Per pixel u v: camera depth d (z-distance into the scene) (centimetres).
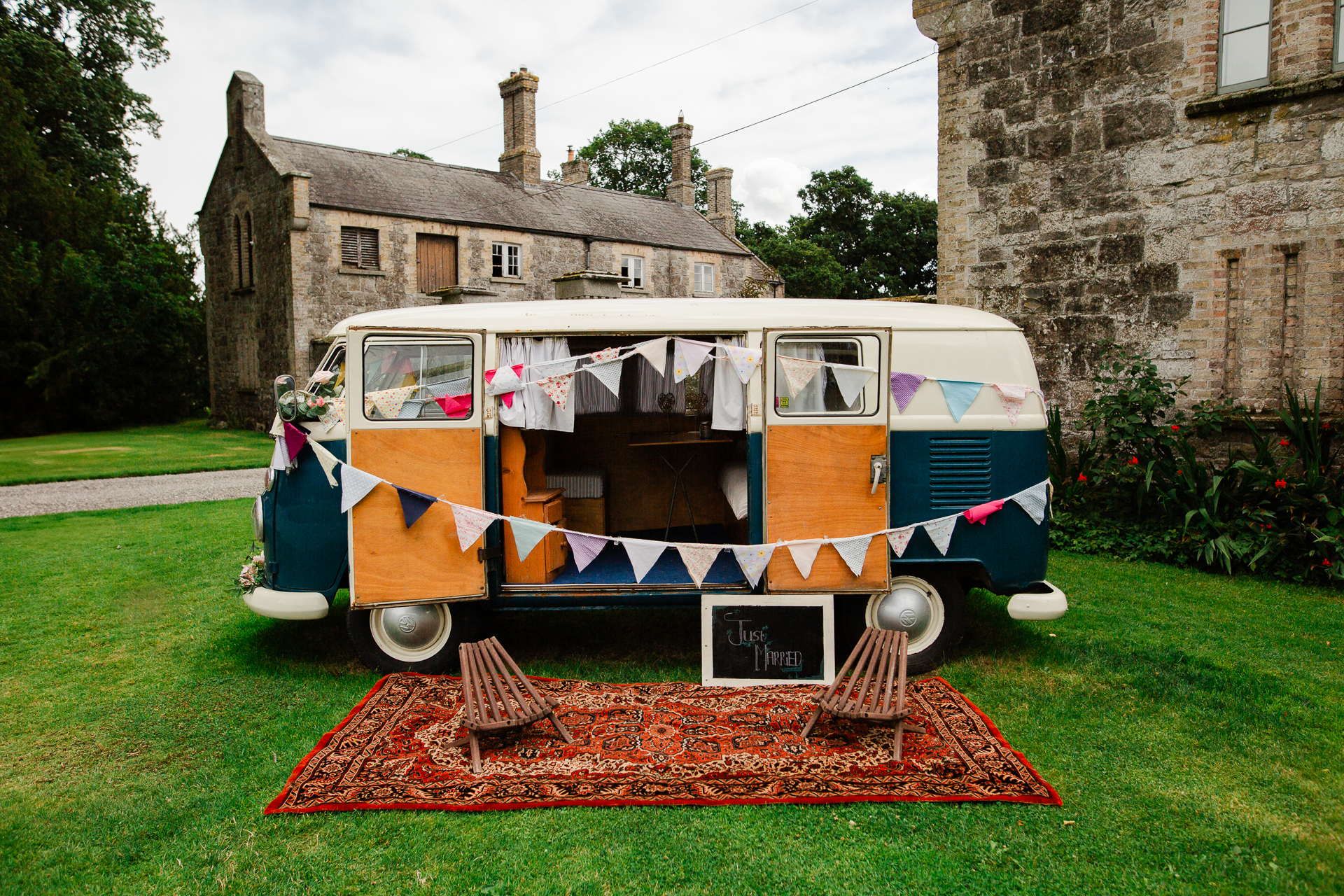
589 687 466
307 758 382
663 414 559
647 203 2889
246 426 2394
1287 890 289
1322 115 696
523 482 497
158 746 406
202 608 642
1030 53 864
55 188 2702
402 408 468
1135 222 805
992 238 907
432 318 483
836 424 466
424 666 493
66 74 2977
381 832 326
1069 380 860
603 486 586
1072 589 657
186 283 2905
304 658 529
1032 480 498
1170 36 774
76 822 337
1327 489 669
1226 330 761
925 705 436
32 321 2572
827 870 301
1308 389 716
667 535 617
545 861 307
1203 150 760
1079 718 428
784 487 470
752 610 467
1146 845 316
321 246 2047
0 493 1263
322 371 513
